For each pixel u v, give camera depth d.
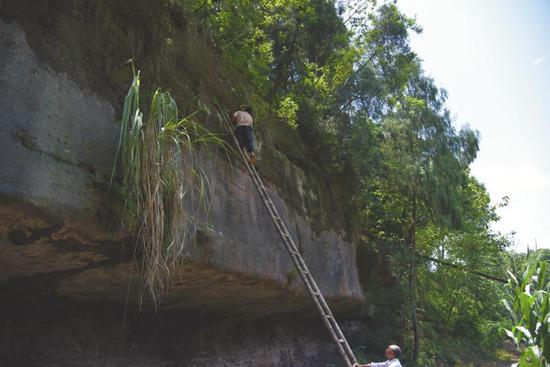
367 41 15.01
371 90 14.42
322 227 10.87
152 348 7.91
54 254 4.71
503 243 18.41
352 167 13.43
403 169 14.45
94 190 4.66
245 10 9.61
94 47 5.14
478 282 19.53
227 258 6.58
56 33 4.64
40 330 6.21
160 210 4.75
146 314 7.80
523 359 5.29
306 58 13.80
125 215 4.73
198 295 7.40
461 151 17.09
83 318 6.79
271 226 8.30
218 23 9.01
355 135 13.62
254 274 7.30
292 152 10.86
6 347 5.82
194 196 6.14
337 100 14.16
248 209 7.63
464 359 18.11
